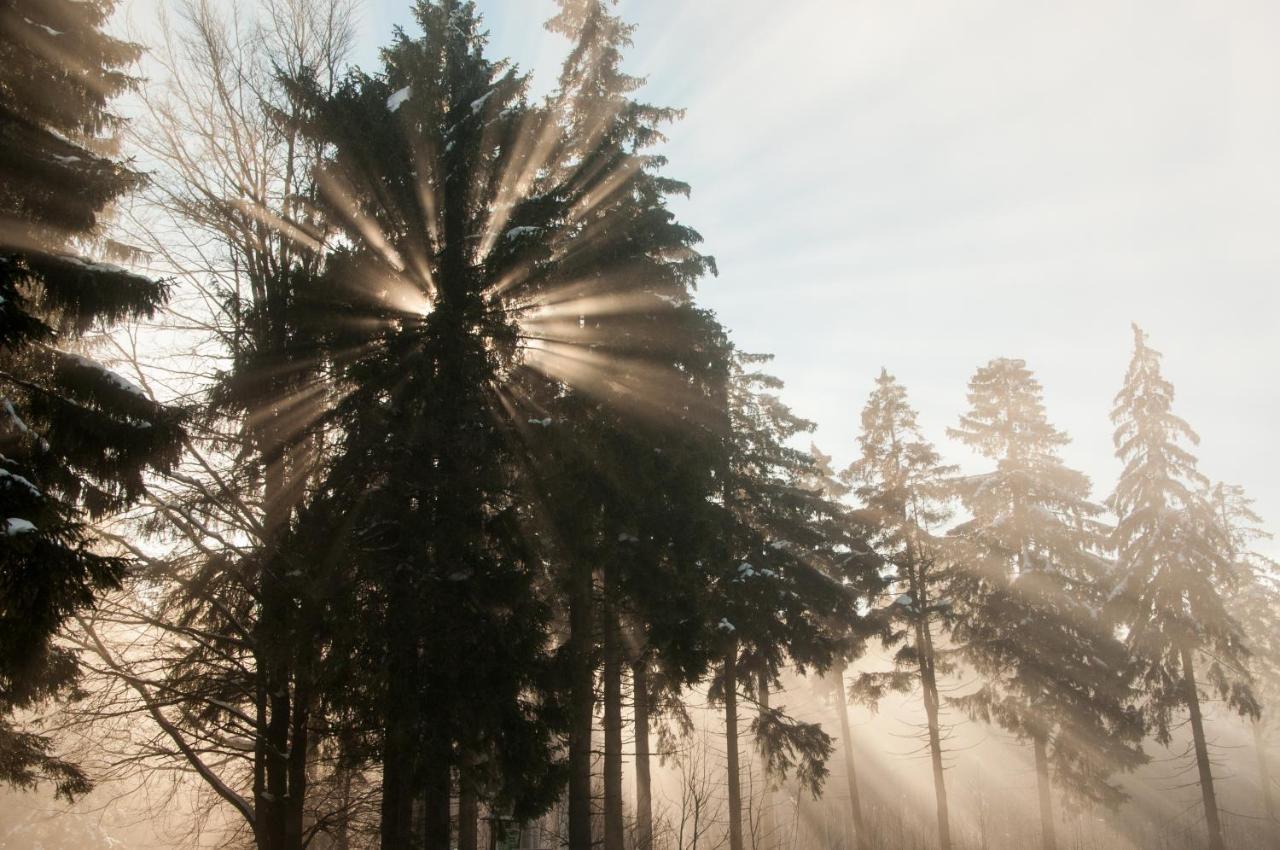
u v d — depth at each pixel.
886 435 28.83
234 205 13.10
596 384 15.43
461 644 11.16
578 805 14.48
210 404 11.62
